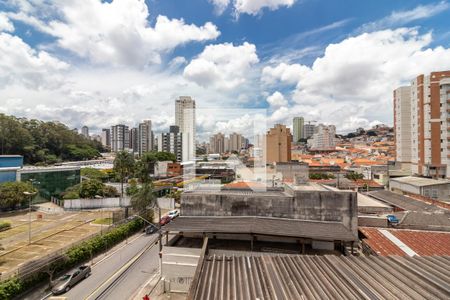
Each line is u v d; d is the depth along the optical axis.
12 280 12.08
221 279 6.08
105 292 12.71
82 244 16.92
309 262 6.75
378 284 5.25
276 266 6.59
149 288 12.88
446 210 18.94
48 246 18.52
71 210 30.41
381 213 17.92
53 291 12.48
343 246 12.38
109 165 61.53
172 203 32.50
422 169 40.50
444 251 11.32
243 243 13.41
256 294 5.30
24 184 30.67
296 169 28.62
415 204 21.03
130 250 18.61
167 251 12.80
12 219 26.48
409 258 6.38
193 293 5.36
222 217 14.31
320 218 13.56
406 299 4.67
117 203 32.00
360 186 34.00
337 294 5.01
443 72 38.38
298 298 4.99
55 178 36.47
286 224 13.09
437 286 4.91
